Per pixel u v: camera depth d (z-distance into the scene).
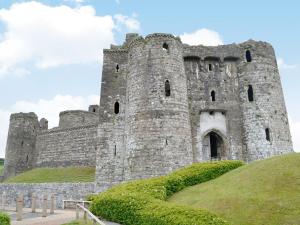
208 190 20.80
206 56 38.66
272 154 34.91
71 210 30.80
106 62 39.59
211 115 37.12
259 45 38.91
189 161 32.19
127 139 34.00
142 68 34.59
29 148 59.72
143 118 32.78
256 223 15.27
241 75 38.47
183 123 33.12
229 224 13.17
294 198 16.81
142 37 36.12
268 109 36.44
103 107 38.22
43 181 46.16
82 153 52.03
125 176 32.81
